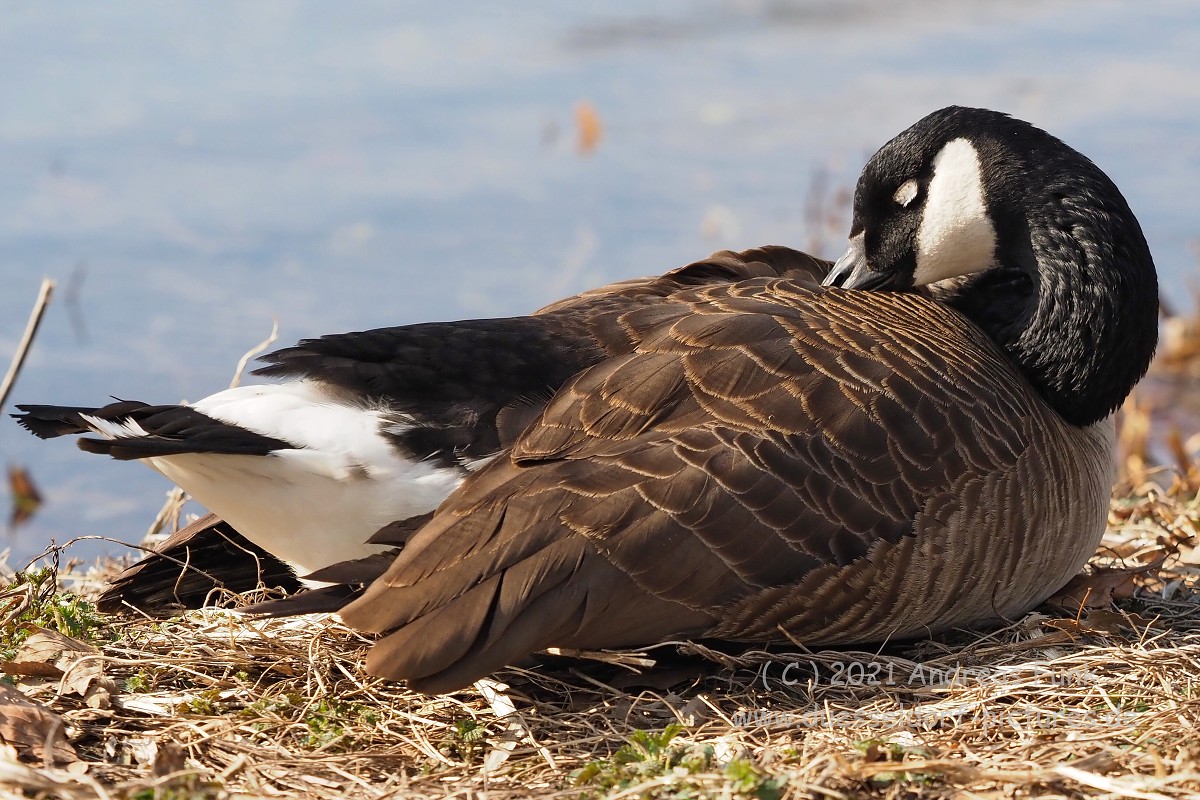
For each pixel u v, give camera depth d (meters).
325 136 25.77
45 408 9.12
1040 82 29.69
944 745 8.58
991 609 10.12
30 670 9.32
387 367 9.64
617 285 11.45
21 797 7.94
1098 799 7.89
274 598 11.01
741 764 7.98
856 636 9.64
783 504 9.00
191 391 17.47
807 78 29.97
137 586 10.70
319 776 8.50
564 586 8.58
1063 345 10.98
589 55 30.80
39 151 24.31
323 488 9.48
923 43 32.66
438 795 8.20
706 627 9.09
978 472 9.58
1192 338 20.56
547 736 9.05
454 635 8.34
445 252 21.61
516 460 9.09
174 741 8.77
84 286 20.20
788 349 9.54
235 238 21.86
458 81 28.64
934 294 11.89
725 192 23.94
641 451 8.96
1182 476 15.55
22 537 15.23
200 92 27.20
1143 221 23.11
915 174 11.71
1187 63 31.00
